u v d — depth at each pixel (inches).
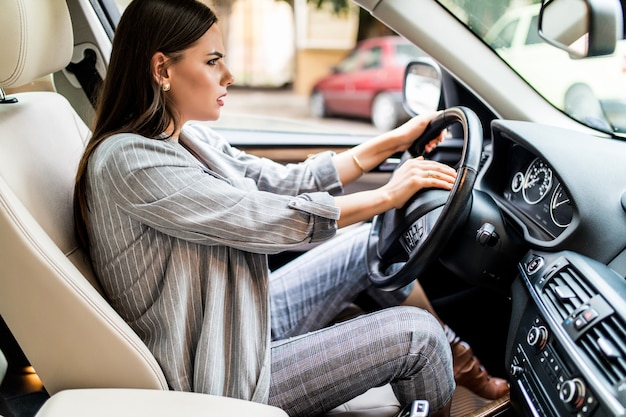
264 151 73.9
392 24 53.4
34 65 38.2
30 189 38.7
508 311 64.6
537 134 47.9
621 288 37.4
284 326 54.7
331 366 43.1
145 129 40.3
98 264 40.9
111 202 38.4
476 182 53.1
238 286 41.7
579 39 46.8
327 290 56.6
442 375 44.4
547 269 41.9
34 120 42.6
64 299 34.6
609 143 47.9
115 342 36.1
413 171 46.8
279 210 40.7
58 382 37.2
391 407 45.8
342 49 306.7
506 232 46.4
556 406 36.6
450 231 42.6
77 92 63.4
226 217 39.0
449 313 67.4
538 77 55.5
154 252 39.6
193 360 40.6
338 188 55.2
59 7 41.7
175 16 39.1
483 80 55.0
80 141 48.9
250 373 40.8
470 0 53.1
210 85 41.4
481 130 45.6
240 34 307.1
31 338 35.7
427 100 65.0
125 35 39.8
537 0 55.1
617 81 54.6
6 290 34.3
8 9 35.5
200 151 50.1
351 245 58.0
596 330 35.5
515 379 42.3
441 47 53.9
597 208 41.9
